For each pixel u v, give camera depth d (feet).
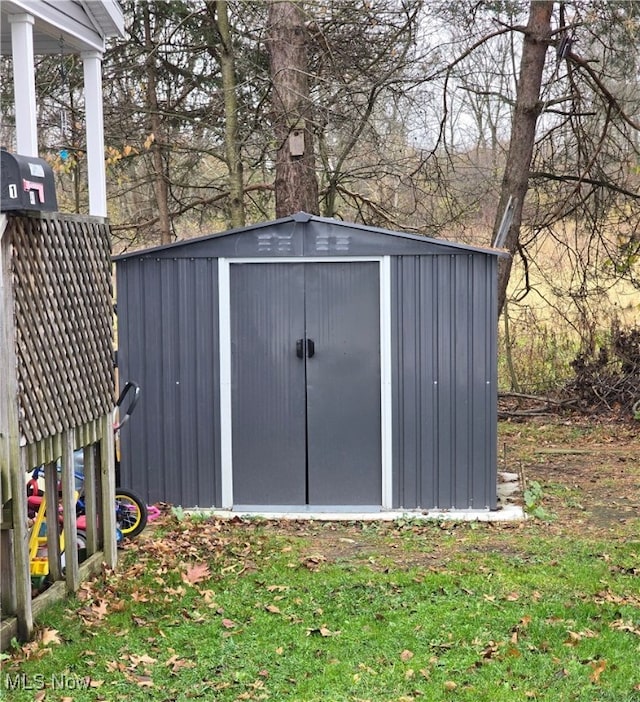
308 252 23.63
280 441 24.12
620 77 37.88
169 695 12.72
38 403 14.98
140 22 39.45
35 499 18.47
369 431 23.97
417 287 23.50
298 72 34.63
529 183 40.83
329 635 14.93
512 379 42.16
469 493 23.72
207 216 45.42
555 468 29.76
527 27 35.50
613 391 39.27
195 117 40.63
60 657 13.91
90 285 17.81
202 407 24.17
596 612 15.81
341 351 23.86
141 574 18.12
